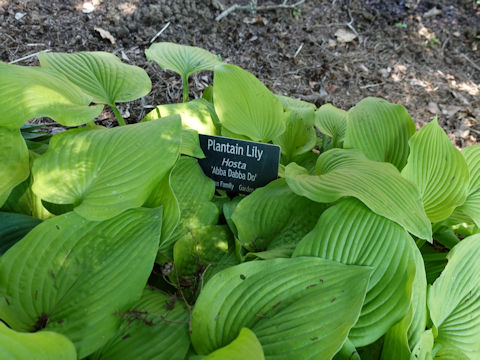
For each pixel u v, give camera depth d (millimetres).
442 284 1555
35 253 1347
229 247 1699
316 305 1284
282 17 4371
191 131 1860
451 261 1598
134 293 1295
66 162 1486
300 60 4016
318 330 1217
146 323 1291
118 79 2098
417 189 1621
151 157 1500
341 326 1206
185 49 2471
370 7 4738
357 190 1548
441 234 2059
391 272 1421
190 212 1808
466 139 3496
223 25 4062
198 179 1947
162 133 1552
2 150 1502
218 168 1997
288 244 1643
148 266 1347
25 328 1214
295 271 1388
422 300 1438
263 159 1901
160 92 3229
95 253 1367
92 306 1256
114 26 3623
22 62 3146
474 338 1535
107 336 1217
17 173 1490
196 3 3996
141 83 2135
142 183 1453
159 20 3785
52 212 1648
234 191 2047
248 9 4242
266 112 2107
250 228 1724
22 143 1531
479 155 2094
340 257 1455
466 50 4445
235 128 2070
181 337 1284
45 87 1581
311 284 1355
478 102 3867
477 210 1845
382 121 2068
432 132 1871
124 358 1231
